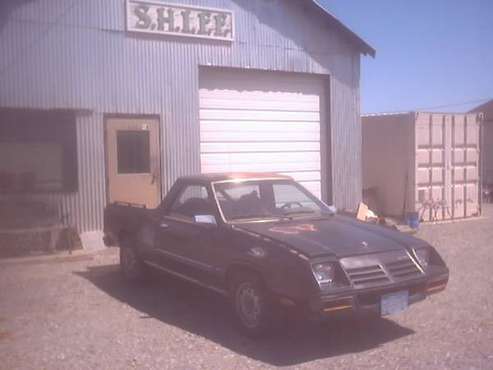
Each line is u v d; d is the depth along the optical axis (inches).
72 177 398.9
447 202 571.8
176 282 321.1
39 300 283.9
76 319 253.4
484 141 969.5
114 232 329.4
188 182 279.9
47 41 386.3
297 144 506.3
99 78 405.7
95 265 362.0
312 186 514.3
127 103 417.1
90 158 404.8
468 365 197.0
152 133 429.4
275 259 212.5
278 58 484.1
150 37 424.8
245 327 227.8
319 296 197.9
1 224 378.0
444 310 262.5
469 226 526.0
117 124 415.2
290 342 223.1
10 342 223.8
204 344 221.6
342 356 208.1
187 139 444.1
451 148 572.7
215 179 269.1
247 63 468.4
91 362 203.3
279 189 279.7
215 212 252.7
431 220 560.1
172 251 273.9
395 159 566.3
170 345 220.7
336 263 207.3
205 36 447.2
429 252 235.1
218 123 467.2
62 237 390.6
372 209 577.6
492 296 285.7
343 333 232.8
